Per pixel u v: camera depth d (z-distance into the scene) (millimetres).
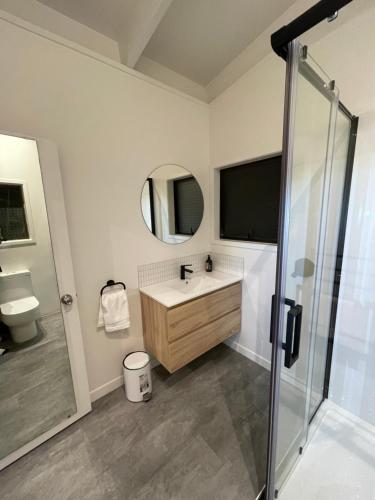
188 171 2066
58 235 1364
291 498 1116
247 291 2072
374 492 1132
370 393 1448
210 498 1114
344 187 1373
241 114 1884
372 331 1395
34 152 1263
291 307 1002
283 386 1064
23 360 1384
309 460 1278
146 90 1712
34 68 1246
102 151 1550
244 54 1792
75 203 1481
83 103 1434
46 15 1372
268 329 1949
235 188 2160
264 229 1976
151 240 1894
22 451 1320
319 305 1407
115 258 1707
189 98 1981
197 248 2246
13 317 1335
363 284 1389
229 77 1958
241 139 1911
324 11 665
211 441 1387
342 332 1512
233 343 2293
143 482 1186
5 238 1251
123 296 1706
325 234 1328
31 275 1341
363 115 1258
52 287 1405
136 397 1666
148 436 1426
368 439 1385
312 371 1421
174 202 2002
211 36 1647
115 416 1569
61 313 1442
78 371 1532
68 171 1429
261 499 1107
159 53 1785
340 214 1406
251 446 1352
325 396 1645
